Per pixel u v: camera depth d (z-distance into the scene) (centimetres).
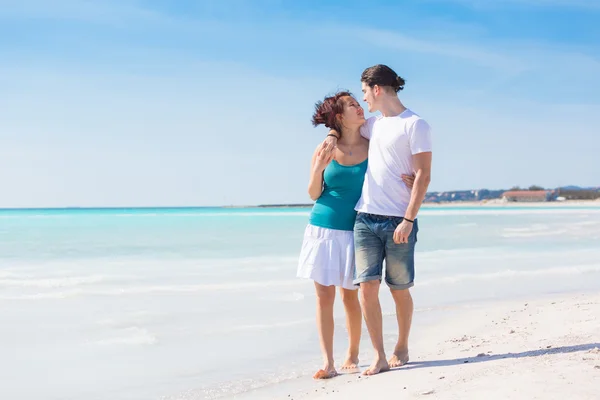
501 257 1227
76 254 1252
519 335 509
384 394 333
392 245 409
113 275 917
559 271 1007
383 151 409
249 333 554
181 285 820
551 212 5872
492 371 352
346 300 441
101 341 520
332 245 427
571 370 326
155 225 2841
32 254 1255
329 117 426
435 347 491
